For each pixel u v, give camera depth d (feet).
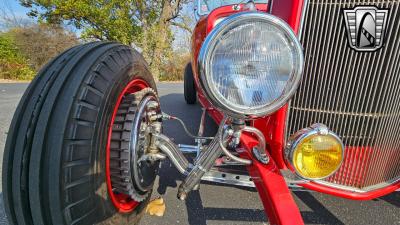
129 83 2.06
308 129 1.65
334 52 1.74
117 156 1.86
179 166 1.99
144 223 2.44
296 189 2.16
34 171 1.51
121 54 2.05
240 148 2.16
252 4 1.98
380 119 1.87
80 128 1.56
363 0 1.60
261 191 1.79
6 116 5.96
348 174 2.09
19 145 1.56
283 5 1.83
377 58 1.70
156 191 2.96
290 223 1.50
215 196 2.88
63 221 1.54
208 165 1.74
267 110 1.39
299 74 1.33
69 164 1.51
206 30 2.84
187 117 6.07
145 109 2.04
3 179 1.60
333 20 1.66
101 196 1.70
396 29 1.62
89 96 1.65
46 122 1.55
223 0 4.52
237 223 2.47
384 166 2.10
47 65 1.89
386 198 2.89
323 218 2.56
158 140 2.01
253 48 1.31
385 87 1.77
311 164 1.68
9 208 1.61
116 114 1.90
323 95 1.87
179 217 2.53
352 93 1.82
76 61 1.79
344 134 1.95
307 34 1.74
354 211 2.67
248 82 1.35
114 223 1.88
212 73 1.31
